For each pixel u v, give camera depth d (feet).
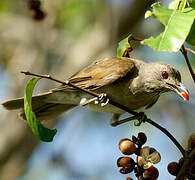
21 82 46.09
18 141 44.70
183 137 44.16
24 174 45.01
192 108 45.68
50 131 21.67
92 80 29.32
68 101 30.45
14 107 30.09
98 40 47.14
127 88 29.40
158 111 45.68
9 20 47.52
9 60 47.47
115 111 29.99
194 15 20.38
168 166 22.07
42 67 46.57
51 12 46.80
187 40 21.88
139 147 22.30
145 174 21.39
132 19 46.55
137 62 30.35
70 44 47.80
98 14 47.96
